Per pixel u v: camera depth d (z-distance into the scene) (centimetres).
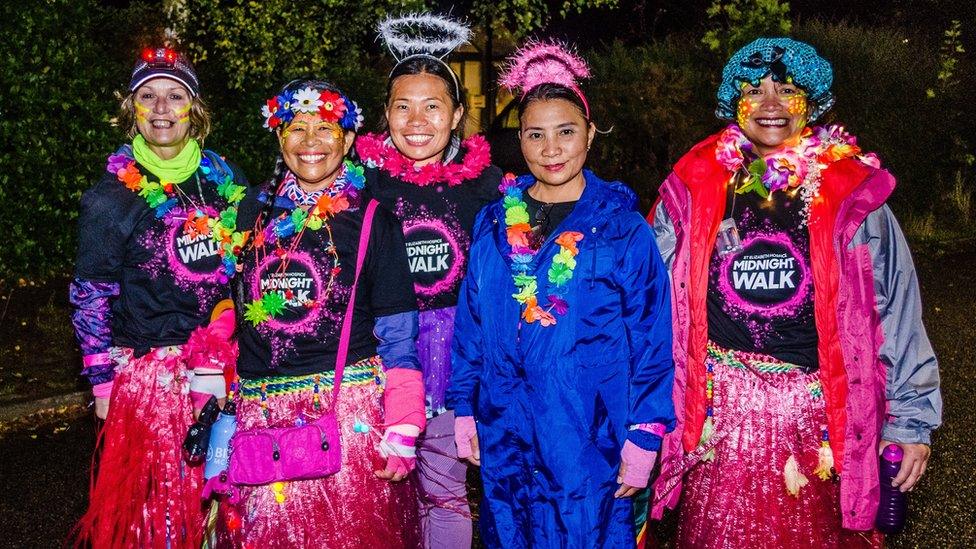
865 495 308
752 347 316
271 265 319
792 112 313
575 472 307
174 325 362
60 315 807
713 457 322
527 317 306
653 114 1098
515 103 331
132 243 358
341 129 325
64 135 873
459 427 325
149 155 363
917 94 1183
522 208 317
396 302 326
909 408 306
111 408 364
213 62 1045
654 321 306
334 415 318
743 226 315
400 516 327
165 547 364
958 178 1227
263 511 316
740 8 1300
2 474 559
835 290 304
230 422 328
